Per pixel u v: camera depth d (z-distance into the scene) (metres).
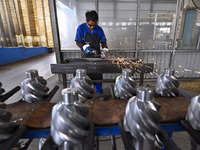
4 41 3.19
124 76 0.64
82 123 0.37
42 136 0.48
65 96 0.38
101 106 0.57
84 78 0.62
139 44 3.50
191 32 3.44
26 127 0.47
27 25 3.11
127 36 3.43
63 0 3.15
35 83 0.60
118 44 3.48
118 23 3.36
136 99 0.41
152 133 0.39
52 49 10.86
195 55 3.54
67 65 1.56
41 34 3.24
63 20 3.26
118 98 0.66
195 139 0.40
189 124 0.46
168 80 0.64
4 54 5.86
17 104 0.59
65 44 3.42
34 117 0.51
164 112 0.53
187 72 3.65
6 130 0.41
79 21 3.31
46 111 0.55
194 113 0.42
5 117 0.42
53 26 3.17
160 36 3.47
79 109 0.39
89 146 0.38
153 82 3.40
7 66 5.44
